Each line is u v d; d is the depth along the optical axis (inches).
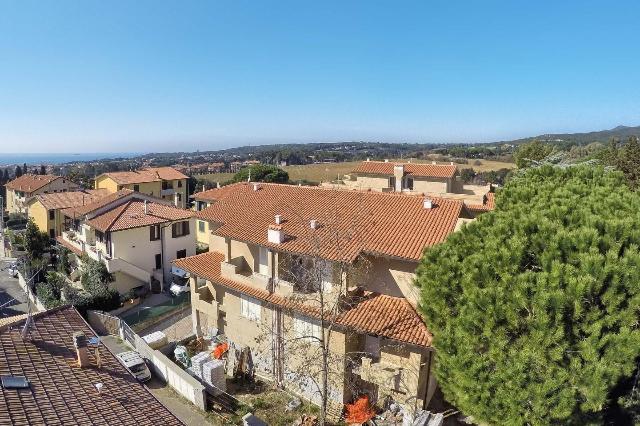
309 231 940.6
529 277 503.5
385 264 869.8
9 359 591.5
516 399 488.4
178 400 824.3
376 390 885.8
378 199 1052.5
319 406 900.0
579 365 464.4
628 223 518.3
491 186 2091.5
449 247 661.9
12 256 2276.1
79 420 497.4
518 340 511.8
